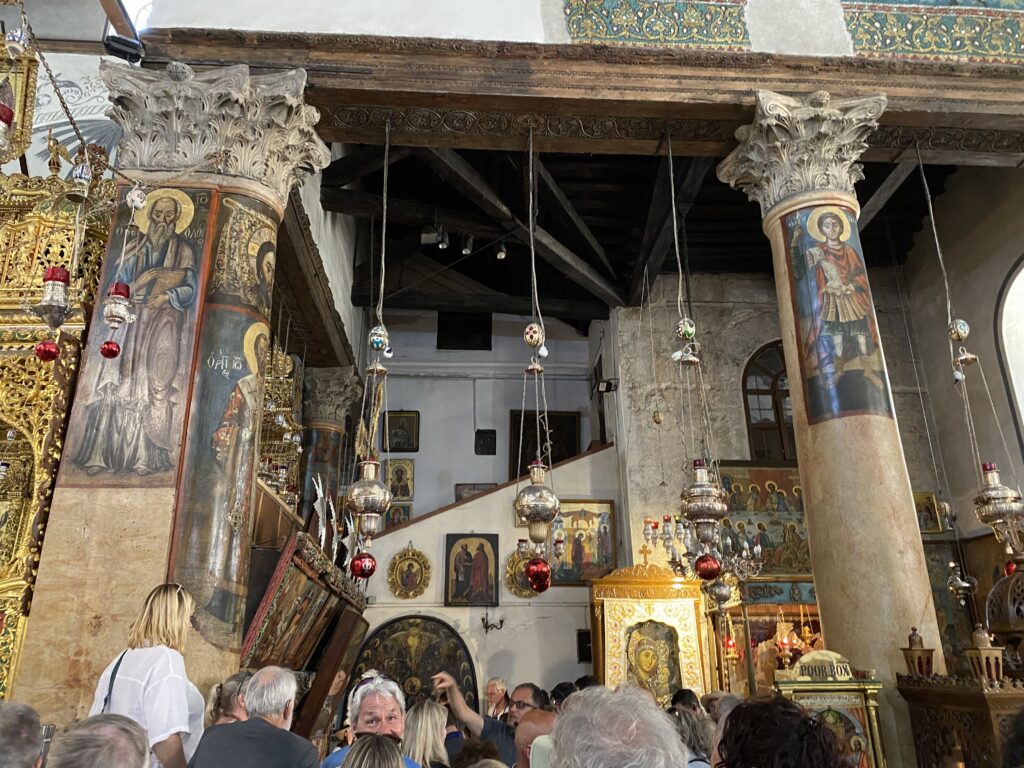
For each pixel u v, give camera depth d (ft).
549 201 39.32
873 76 25.59
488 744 10.88
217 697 11.83
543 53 24.40
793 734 5.98
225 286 20.21
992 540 39.99
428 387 56.85
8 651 16.69
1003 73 25.90
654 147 26.48
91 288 20.53
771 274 49.06
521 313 51.60
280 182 22.21
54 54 32.17
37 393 18.88
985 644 16.69
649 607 37.76
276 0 23.90
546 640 41.78
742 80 25.17
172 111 21.42
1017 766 6.44
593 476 45.73
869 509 21.24
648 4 25.55
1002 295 39.63
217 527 18.08
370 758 8.05
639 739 5.58
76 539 17.42
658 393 45.78
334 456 42.11
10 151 18.86
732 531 42.22
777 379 47.03
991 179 40.24
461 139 25.63
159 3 23.39
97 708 10.27
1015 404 38.60
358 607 32.78
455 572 42.65
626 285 48.55
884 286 48.55
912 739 19.01
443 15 24.44
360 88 23.45
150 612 11.10
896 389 46.09
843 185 24.79
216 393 19.19
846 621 20.75
